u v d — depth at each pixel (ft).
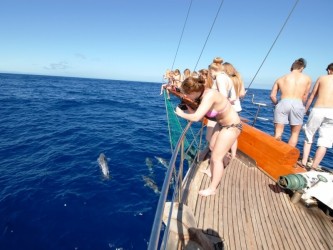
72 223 18.53
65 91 141.08
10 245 16.28
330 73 14.84
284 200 12.86
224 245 9.41
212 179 11.87
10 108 67.26
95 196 22.08
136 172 27.20
